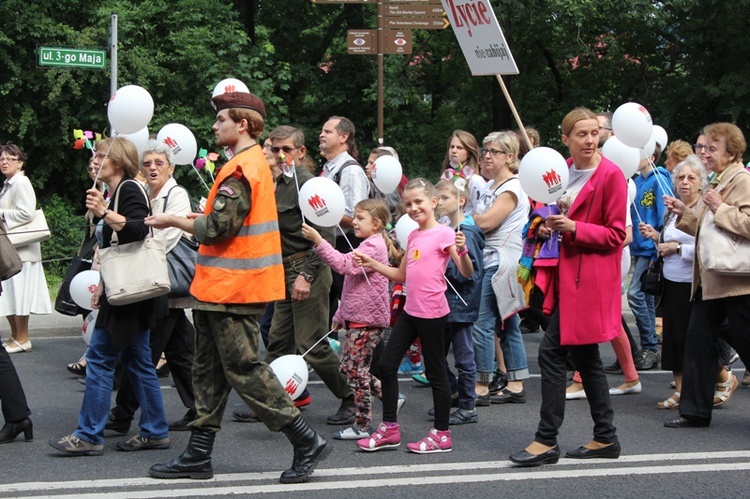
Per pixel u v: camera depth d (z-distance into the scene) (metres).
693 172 7.89
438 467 6.04
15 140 17.81
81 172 18.36
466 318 7.17
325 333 7.21
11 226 10.18
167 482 5.66
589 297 5.99
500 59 6.38
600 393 6.20
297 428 5.65
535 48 21.58
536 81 22.03
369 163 9.34
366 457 6.29
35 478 5.73
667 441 6.70
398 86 21.11
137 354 6.36
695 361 7.09
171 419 7.36
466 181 7.05
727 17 20.52
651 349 9.61
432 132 22.44
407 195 6.39
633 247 9.67
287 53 22.22
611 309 6.05
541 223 6.29
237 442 6.68
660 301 7.88
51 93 16.66
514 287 7.65
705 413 7.08
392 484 5.64
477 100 22.91
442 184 7.18
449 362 9.85
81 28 18.17
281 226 7.26
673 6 20.00
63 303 8.71
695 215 7.11
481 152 9.12
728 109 20.44
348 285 6.78
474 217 7.79
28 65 17.20
